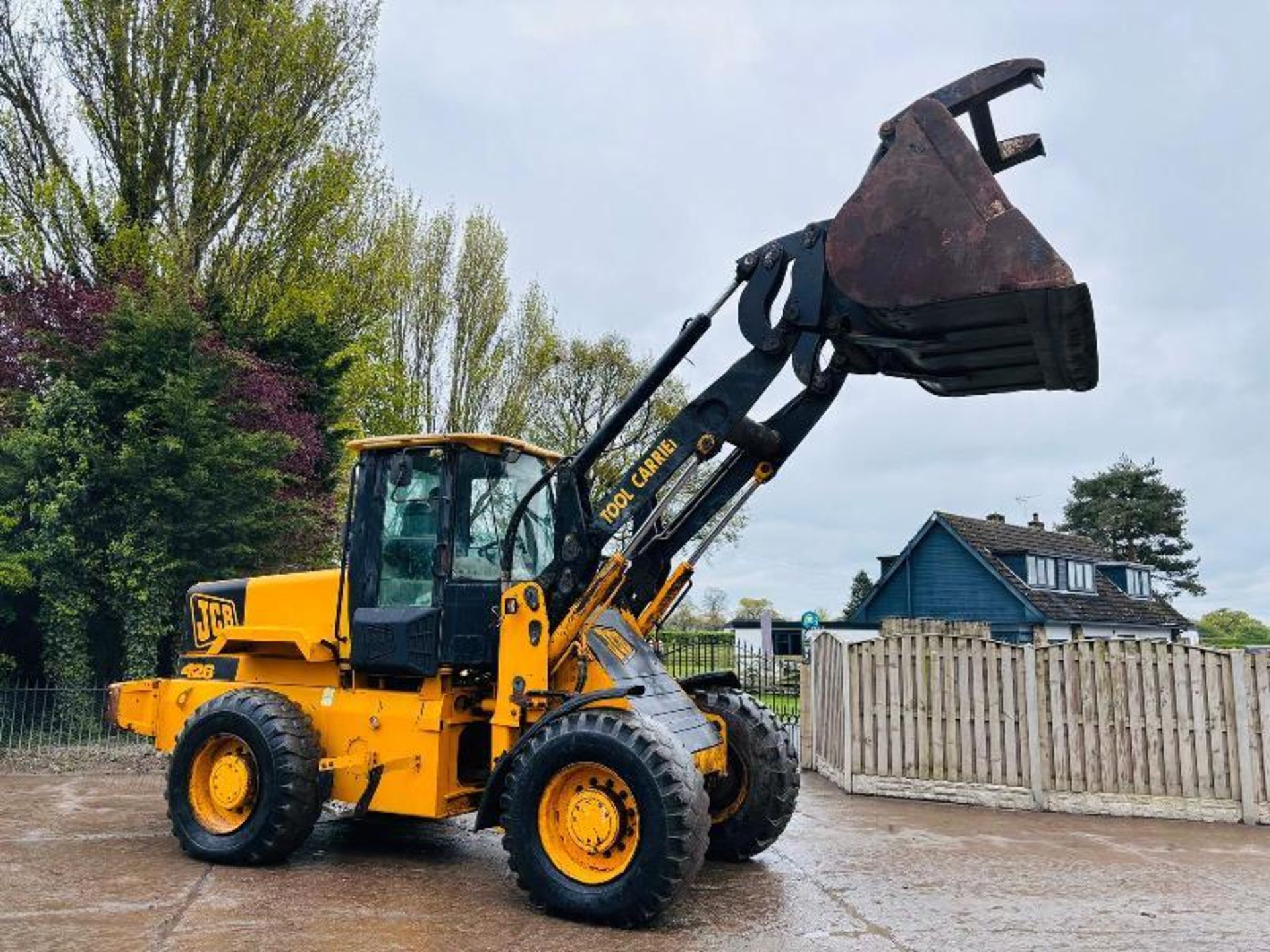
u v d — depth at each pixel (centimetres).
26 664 1222
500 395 2641
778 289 552
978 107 521
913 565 3195
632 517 564
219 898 511
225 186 1589
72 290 1307
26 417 1195
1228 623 5866
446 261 2597
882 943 458
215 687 666
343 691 617
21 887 527
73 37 1505
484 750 620
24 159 1520
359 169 1769
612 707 507
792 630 3419
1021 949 454
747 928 479
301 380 1590
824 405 575
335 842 663
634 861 469
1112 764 835
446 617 577
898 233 488
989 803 858
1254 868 633
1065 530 5625
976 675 880
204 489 1177
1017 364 507
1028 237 454
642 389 576
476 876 575
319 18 1648
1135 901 545
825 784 968
